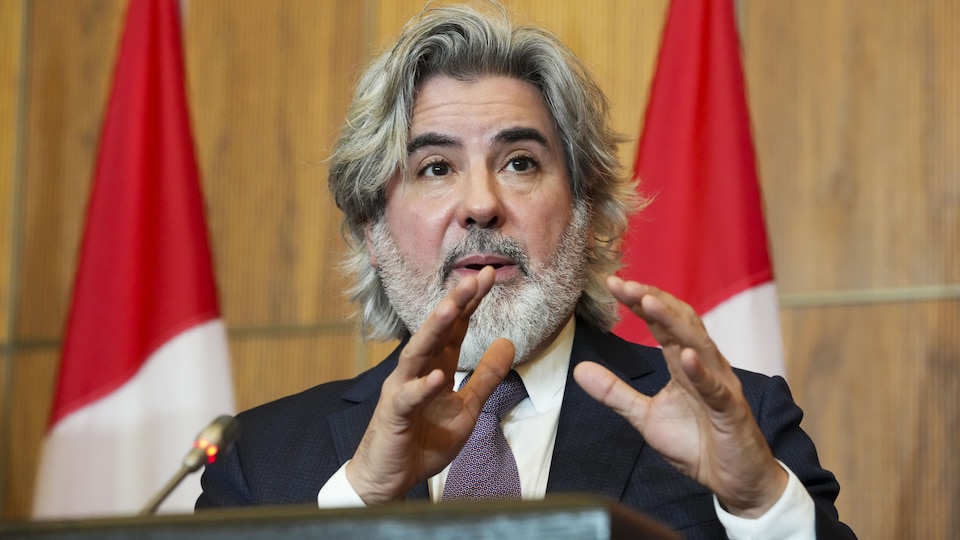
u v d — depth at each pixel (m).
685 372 4.91
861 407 10.54
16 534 3.19
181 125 11.16
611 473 6.43
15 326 13.12
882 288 10.61
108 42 13.31
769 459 5.22
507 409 6.80
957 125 10.45
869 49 10.89
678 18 10.36
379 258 7.30
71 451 10.73
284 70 12.80
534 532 2.89
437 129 6.96
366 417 6.88
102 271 10.90
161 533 3.12
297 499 6.55
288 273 12.51
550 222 6.88
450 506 2.96
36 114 13.37
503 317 6.67
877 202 10.71
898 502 10.28
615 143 7.79
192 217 11.02
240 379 12.48
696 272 9.91
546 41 7.18
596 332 7.32
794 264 10.98
